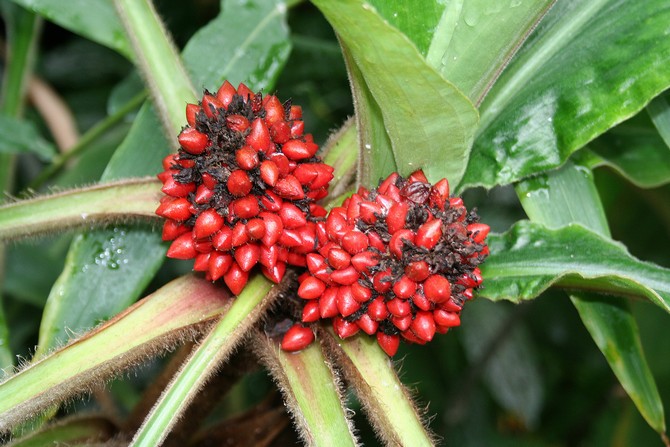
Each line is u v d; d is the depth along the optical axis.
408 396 0.45
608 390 0.88
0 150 0.61
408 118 0.44
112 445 0.49
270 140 0.44
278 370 0.44
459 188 0.50
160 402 0.42
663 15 0.48
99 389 0.53
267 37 0.57
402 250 0.43
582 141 0.48
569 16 0.50
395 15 0.45
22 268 0.67
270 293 0.45
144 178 0.48
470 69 0.45
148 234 0.52
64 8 0.60
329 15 0.40
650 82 0.47
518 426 0.87
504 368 0.82
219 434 0.54
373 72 0.42
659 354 0.70
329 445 0.43
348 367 0.45
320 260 0.44
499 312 0.81
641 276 0.47
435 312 0.44
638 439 0.72
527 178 0.52
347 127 0.49
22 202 0.47
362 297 0.43
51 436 0.49
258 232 0.43
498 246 0.50
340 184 0.48
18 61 0.67
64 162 0.68
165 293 0.46
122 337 0.44
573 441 0.89
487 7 0.44
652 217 0.73
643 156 0.55
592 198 0.52
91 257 0.52
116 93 0.68
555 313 0.85
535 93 0.50
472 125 0.44
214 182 0.43
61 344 0.46
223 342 0.43
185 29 0.80
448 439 0.83
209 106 0.44
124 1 0.48
